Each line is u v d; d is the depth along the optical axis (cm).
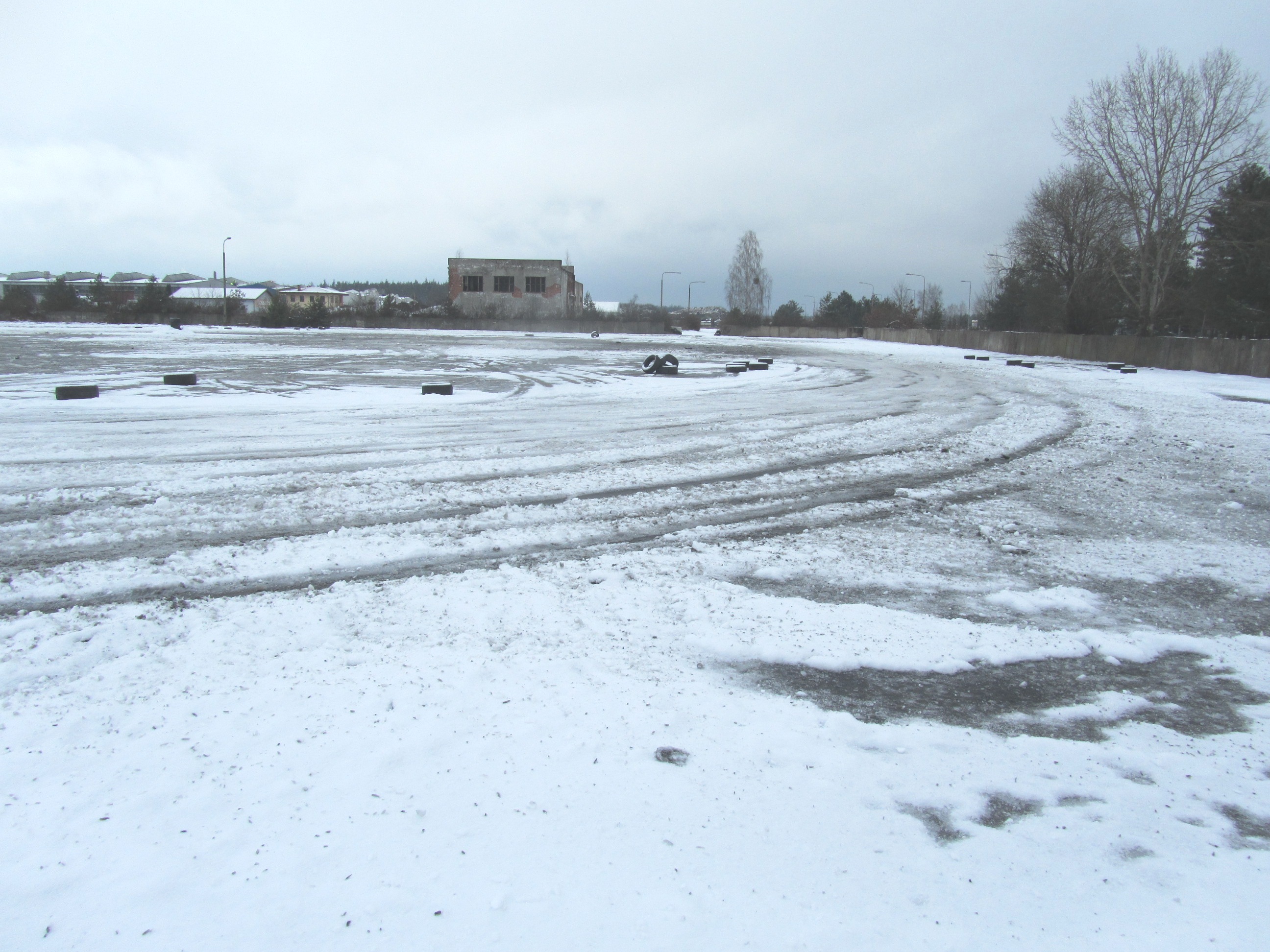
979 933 245
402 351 3553
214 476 901
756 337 7288
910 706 404
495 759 334
